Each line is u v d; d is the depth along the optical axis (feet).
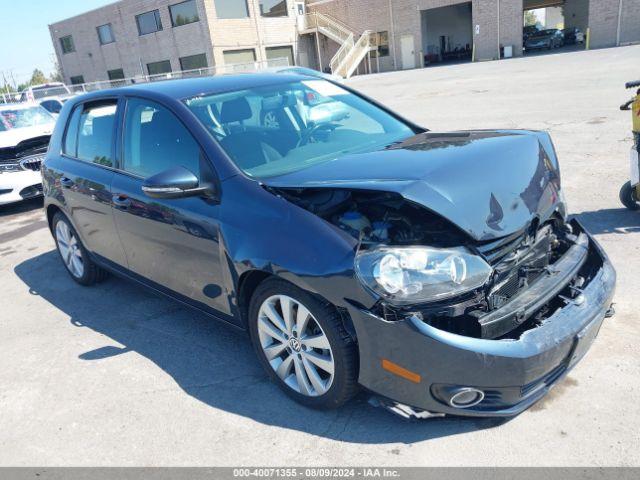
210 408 9.76
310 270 8.10
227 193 9.61
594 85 45.73
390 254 7.64
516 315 7.84
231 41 111.86
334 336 8.25
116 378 11.11
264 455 8.45
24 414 10.28
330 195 8.61
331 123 12.19
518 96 45.24
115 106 12.94
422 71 101.30
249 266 8.93
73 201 14.17
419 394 7.77
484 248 7.96
